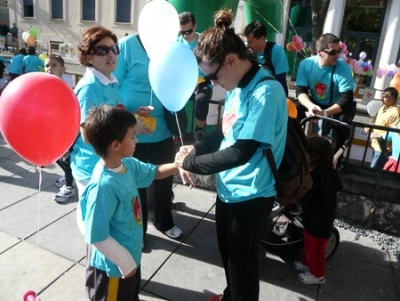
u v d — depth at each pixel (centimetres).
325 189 240
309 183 198
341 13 1335
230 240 192
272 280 266
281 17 567
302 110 375
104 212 159
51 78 168
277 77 360
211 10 438
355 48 1436
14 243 284
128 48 261
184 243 304
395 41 1291
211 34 168
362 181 345
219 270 273
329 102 358
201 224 336
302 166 193
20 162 448
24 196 362
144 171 194
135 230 180
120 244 167
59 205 349
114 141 160
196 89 368
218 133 212
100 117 160
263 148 167
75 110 173
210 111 421
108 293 181
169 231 310
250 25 347
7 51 1988
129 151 168
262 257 293
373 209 345
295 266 278
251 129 163
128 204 173
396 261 301
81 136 204
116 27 1989
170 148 297
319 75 353
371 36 1399
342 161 368
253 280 195
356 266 291
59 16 2188
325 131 354
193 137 438
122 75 263
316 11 656
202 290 251
